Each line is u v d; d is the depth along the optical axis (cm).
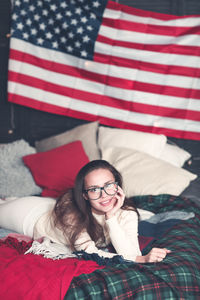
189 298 194
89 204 225
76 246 218
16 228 250
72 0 380
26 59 392
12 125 417
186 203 271
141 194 287
